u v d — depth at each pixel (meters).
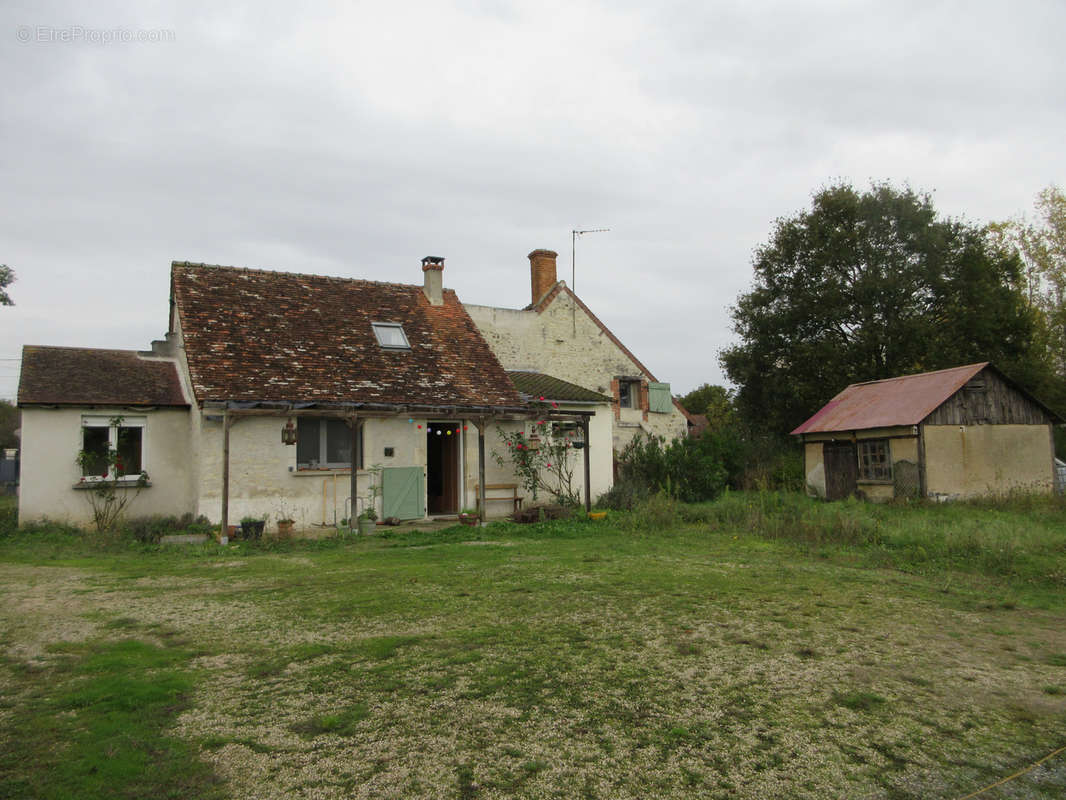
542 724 4.30
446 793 3.46
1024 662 5.63
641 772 3.69
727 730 4.23
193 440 15.27
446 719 4.37
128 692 4.78
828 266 31.73
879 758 3.88
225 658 5.61
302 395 14.73
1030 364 29.70
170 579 9.20
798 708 4.59
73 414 14.77
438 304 20.28
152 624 6.70
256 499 14.47
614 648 5.88
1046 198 34.06
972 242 30.06
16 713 4.44
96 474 14.99
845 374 31.17
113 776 3.58
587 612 7.16
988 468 20.67
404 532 14.45
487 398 17.23
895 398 22.28
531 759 3.83
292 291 18.09
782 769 3.74
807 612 7.22
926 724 4.36
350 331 17.56
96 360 16.58
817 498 22.98
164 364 17.27
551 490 18.81
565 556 11.09
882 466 21.36
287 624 6.70
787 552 11.62
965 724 4.37
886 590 8.45
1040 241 34.38
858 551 11.72
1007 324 29.62
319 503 15.15
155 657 5.62
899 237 30.69
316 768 3.71
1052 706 4.69
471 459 17.48
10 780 3.54
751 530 14.27
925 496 19.64
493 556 11.12
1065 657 5.78
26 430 14.34
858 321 31.55
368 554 11.59
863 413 22.66
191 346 14.80
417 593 8.12
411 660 5.55
